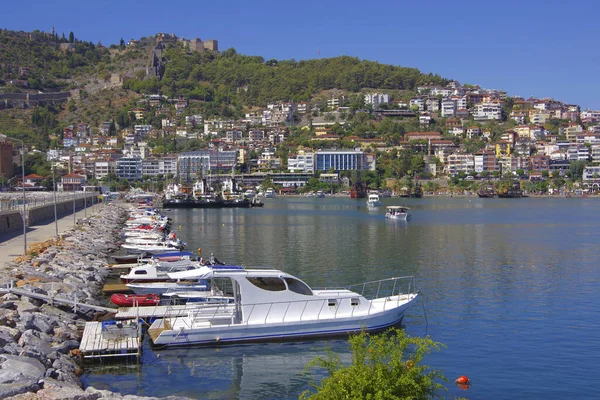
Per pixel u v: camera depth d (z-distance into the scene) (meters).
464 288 73.00
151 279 69.25
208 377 41.72
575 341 51.06
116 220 160.12
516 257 100.94
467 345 49.69
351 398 24.25
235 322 48.66
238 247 115.00
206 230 151.50
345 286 73.75
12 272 61.50
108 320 51.06
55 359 39.72
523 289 72.50
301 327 48.59
